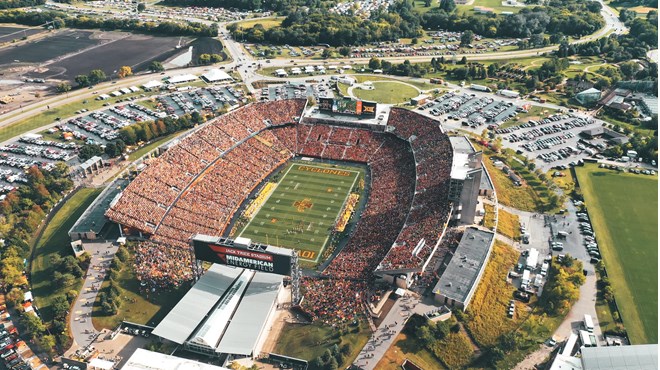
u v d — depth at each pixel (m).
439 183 192.12
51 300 152.00
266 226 191.38
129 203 183.75
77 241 174.38
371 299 148.38
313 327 141.00
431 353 132.00
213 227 187.00
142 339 139.00
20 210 195.38
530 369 128.62
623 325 144.12
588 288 158.00
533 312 146.88
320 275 164.62
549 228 186.62
